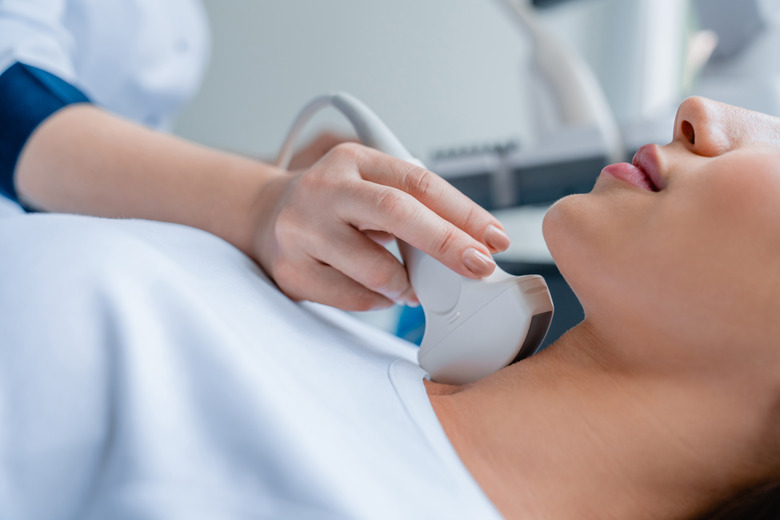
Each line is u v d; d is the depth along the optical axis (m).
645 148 0.50
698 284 0.42
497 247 0.50
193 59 1.17
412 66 1.80
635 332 0.45
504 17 1.83
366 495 0.33
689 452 0.46
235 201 0.61
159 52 1.07
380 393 0.46
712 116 0.48
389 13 1.76
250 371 0.36
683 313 0.43
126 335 0.35
